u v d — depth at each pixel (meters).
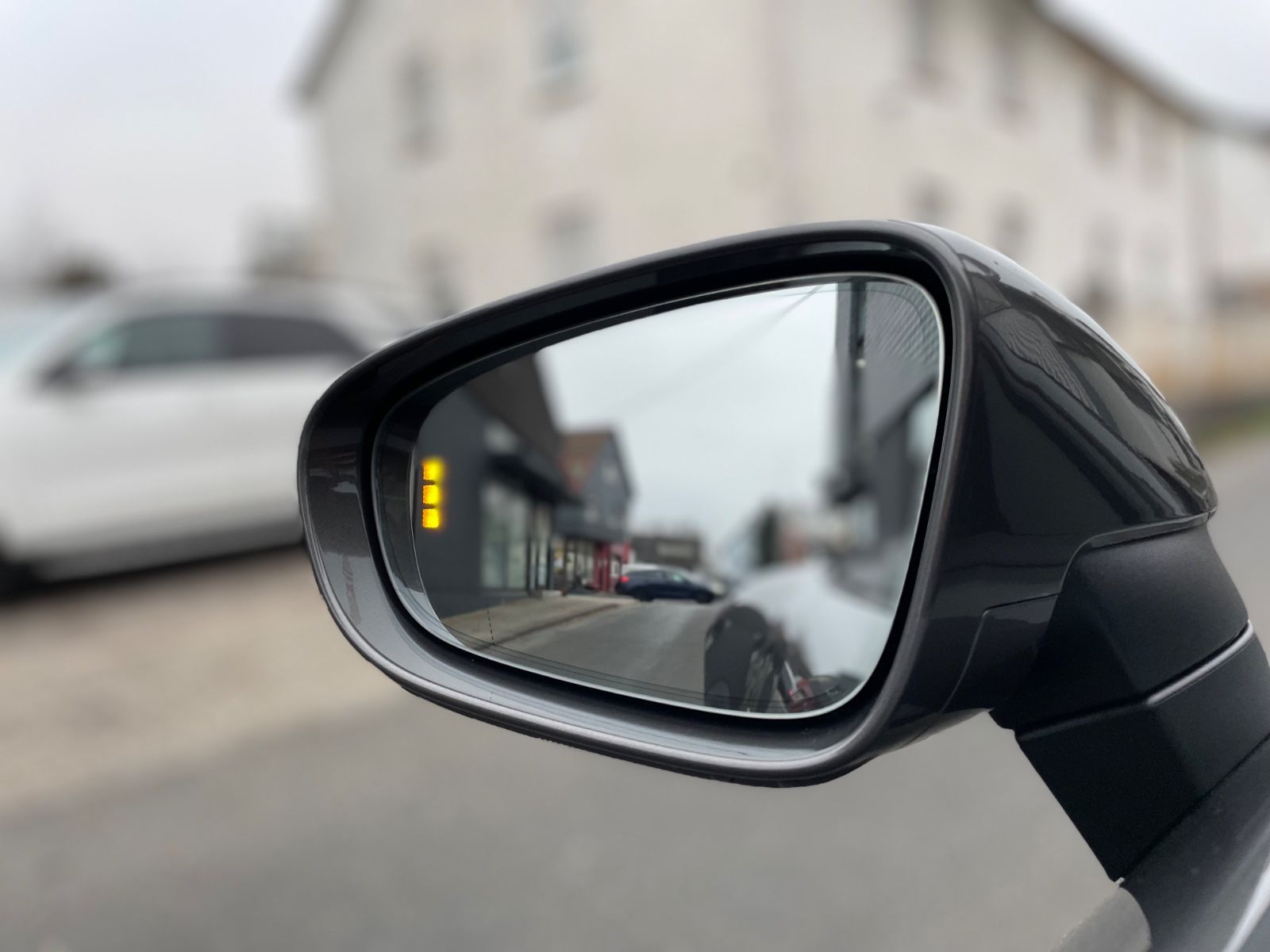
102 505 5.93
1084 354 0.71
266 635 5.09
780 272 0.83
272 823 3.09
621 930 2.45
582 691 0.87
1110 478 0.69
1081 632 0.71
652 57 10.70
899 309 0.73
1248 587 4.18
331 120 15.23
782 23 9.76
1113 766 0.72
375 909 2.61
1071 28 14.21
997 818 2.85
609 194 11.37
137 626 5.33
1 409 5.66
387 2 13.87
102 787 3.42
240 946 2.49
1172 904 0.70
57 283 18.33
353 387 0.92
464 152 13.12
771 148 9.85
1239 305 19.89
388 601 0.92
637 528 1.77
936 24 11.86
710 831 2.89
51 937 2.57
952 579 0.62
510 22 12.17
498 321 0.94
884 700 0.63
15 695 4.34
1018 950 2.27
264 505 6.54
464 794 3.22
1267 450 10.97
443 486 1.05
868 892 2.53
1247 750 0.77
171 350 6.30
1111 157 16.55
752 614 1.37
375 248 14.77
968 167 12.48
